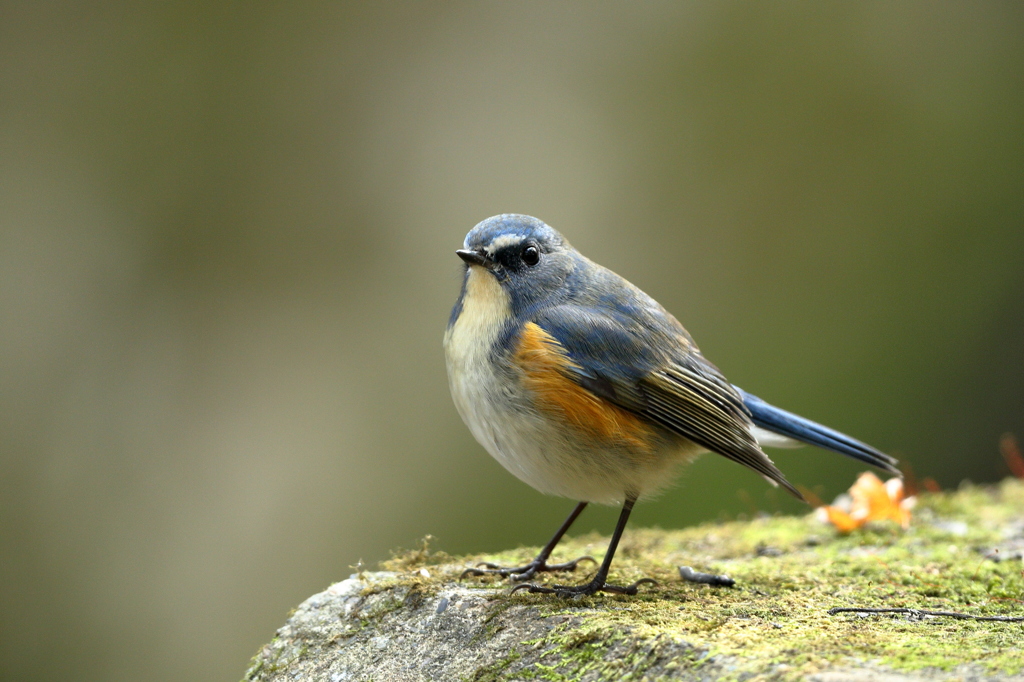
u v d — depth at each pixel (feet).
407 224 47.93
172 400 44.11
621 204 48.39
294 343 45.62
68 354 44.14
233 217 47.19
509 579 20.75
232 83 48.70
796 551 24.50
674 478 21.35
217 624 39.45
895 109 48.57
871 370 43.42
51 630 39.14
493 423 20.16
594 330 20.56
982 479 41.68
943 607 18.54
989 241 45.52
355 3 50.55
